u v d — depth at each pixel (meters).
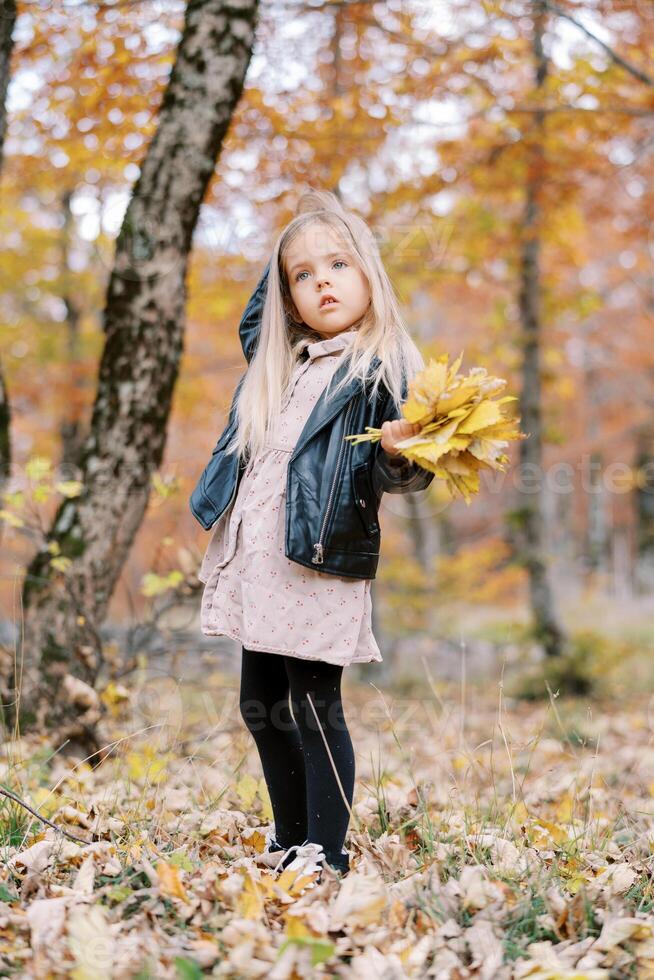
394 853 2.40
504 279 11.20
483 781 4.23
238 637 2.36
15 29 4.50
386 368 2.35
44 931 1.88
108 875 2.22
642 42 6.79
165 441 4.47
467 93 7.36
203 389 11.13
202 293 8.70
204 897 2.03
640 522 23.19
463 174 8.23
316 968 1.74
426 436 2.04
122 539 4.29
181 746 3.98
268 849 2.48
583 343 17.75
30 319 12.24
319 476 2.28
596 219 10.05
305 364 2.52
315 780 2.29
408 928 1.96
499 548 12.61
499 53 6.92
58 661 4.02
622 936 1.88
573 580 24.17
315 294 2.51
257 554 2.30
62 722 3.94
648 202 9.55
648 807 3.63
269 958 1.79
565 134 8.01
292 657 2.34
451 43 6.86
